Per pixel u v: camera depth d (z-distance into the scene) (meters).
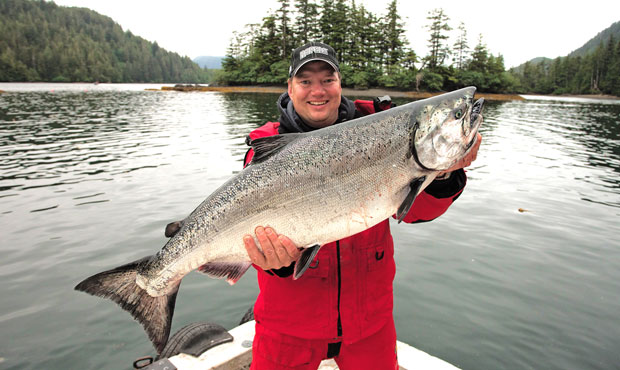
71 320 4.52
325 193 2.17
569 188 9.76
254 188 2.24
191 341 3.35
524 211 7.98
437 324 4.46
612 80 107.19
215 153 13.41
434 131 2.17
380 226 2.28
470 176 10.79
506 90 78.62
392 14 74.31
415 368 3.11
